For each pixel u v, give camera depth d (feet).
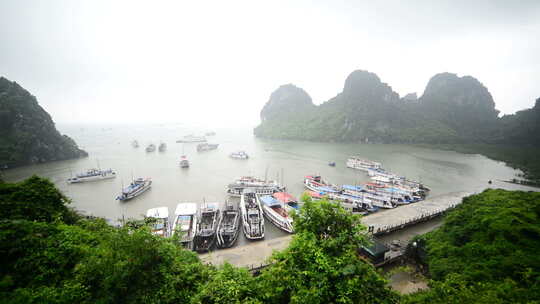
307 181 237.86
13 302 33.63
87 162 344.08
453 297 41.65
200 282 43.52
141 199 197.36
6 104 330.54
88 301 36.19
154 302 37.76
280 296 33.86
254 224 138.92
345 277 30.42
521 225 82.07
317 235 37.06
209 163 342.44
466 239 94.73
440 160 386.52
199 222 140.67
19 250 42.01
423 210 174.29
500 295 48.08
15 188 64.54
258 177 268.62
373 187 229.04
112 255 39.19
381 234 139.74
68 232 49.19
